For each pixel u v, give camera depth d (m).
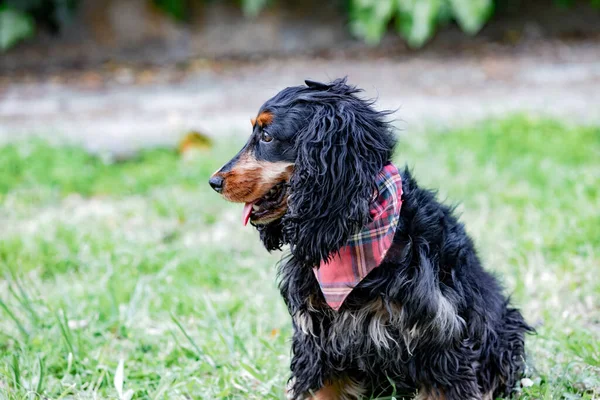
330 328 4.34
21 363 5.21
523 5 17.45
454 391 4.32
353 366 4.52
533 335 5.35
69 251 7.57
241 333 5.74
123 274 6.96
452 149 10.39
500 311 4.77
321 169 3.96
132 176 10.27
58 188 9.84
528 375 4.95
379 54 16.92
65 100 14.41
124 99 14.41
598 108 12.39
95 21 17.00
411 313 4.09
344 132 3.98
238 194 4.16
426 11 15.79
